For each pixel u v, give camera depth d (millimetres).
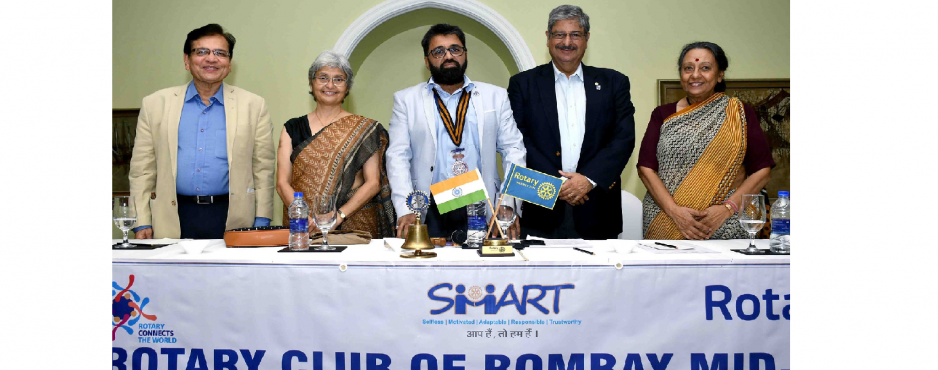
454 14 4660
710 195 2400
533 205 2713
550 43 2822
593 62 4547
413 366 1581
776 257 1611
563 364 1587
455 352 1582
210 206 2545
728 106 2475
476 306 1579
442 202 1863
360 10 4527
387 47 5223
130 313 1620
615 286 1593
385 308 1582
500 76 5336
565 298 1588
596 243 1831
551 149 2787
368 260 1585
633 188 4586
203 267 1613
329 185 2588
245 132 2594
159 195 2514
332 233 2059
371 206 2721
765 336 1598
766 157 2432
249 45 4504
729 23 4570
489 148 2588
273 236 1941
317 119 2762
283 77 4496
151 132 2541
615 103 2846
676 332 1595
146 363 1621
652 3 4555
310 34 4512
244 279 1607
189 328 1615
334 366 1592
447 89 2645
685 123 2500
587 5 4543
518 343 1582
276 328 1599
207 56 2537
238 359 1606
